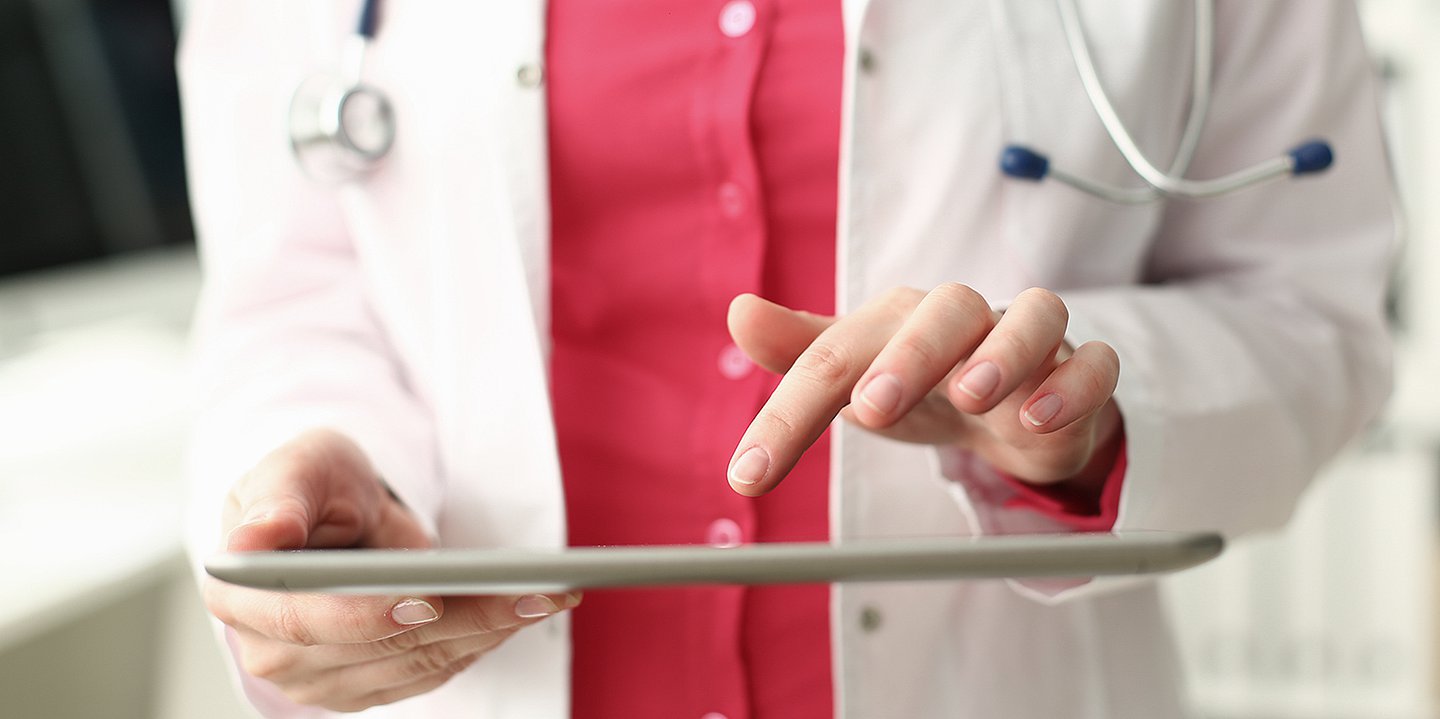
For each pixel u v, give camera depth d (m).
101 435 1.64
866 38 0.76
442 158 0.80
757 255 0.76
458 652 0.62
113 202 1.89
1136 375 0.67
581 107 0.78
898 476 0.77
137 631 1.51
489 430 0.78
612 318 0.79
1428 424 2.19
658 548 0.43
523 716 0.78
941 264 0.77
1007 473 0.65
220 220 0.90
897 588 0.77
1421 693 2.31
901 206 0.76
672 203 0.78
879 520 0.77
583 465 0.80
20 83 1.72
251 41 0.91
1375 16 2.22
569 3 0.80
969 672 0.78
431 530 0.72
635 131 0.77
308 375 0.81
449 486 0.79
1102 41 0.77
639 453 0.79
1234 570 2.41
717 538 0.78
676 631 0.78
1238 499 0.72
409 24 0.85
